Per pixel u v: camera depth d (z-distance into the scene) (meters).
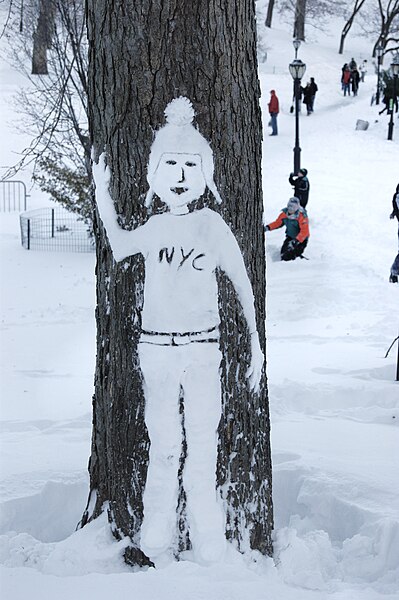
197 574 4.38
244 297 4.71
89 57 4.75
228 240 4.61
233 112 4.61
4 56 36.84
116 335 4.78
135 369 4.70
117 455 4.79
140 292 4.68
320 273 15.66
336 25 68.00
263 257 4.99
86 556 4.71
